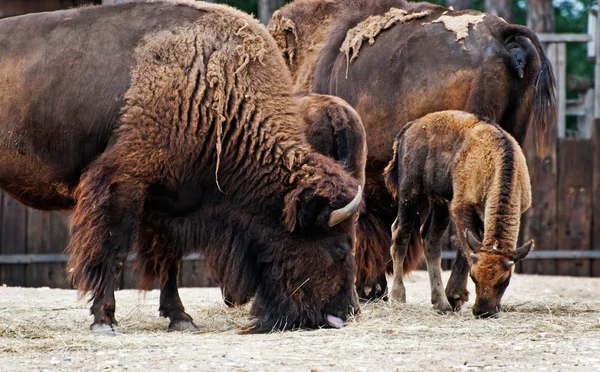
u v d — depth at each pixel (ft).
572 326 80.64
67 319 89.81
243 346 70.03
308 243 79.77
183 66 81.30
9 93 82.69
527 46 95.35
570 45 262.26
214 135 80.94
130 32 83.10
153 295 113.80
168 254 84.74
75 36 83.41
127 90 80.84
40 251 153.28
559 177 157.69
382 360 64.49
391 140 101.14
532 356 65.92
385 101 100.83
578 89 189.47
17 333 79.15
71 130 81.87
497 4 185.88
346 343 71.05
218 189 81.92
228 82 82.07
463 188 90.48
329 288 79.77
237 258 81.82
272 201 80.79
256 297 82.48
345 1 110.73
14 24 85.20
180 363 63.41
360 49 104.37
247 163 81.30
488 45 96.12
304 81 111.04
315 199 77.66
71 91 81.82
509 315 88.17
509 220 85.30
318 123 92.89
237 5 243.19
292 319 79.77
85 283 79.25
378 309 93.40
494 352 67.41
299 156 81.15
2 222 152.46
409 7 106.32
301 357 65.41
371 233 104.68
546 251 157.58
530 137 155.84
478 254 84.74
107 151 80.38
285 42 113.19
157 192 81.46
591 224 158.20
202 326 88.48
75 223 79.56
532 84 96.12
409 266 105.50
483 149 89.51
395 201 104.68
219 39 83.35
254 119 81.82
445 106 97.30
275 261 80.43
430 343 71.20
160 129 79.97
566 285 131.75
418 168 96.12
